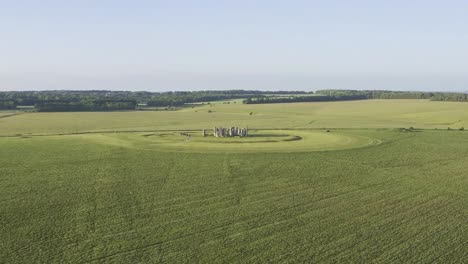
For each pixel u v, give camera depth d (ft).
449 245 85.81
